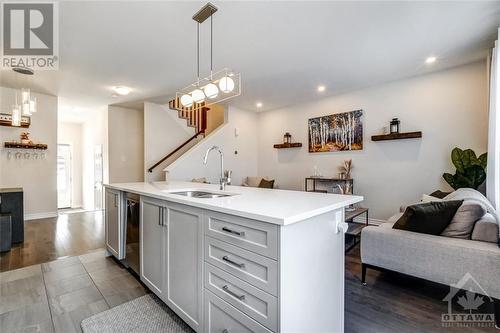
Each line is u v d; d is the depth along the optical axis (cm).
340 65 352
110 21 237
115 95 492
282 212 120
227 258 134
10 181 471
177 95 489
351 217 333
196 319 155
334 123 507
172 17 232
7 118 454
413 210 206
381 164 443
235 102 567
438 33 266
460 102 361
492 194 266
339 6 219
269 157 646
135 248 235
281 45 290
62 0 207
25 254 305
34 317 180
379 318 180
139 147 630
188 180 529
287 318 114
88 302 199
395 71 378
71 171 765
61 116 684
